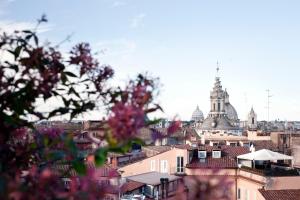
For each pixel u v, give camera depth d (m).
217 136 109.50
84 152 4.11
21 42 4.81
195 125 192.00
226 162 47.16
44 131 4.65
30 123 4.80
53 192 2.95
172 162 51.41
